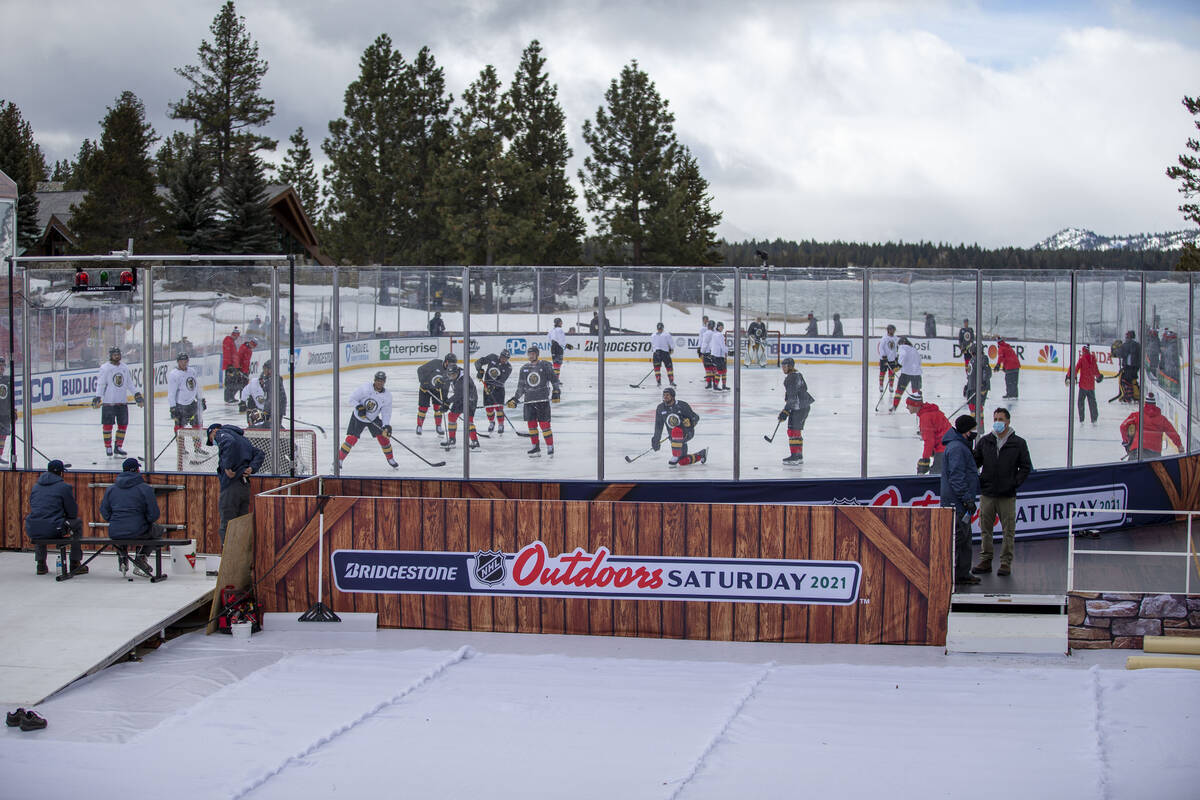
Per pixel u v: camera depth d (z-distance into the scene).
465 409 14.70
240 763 8.10
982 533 12.62
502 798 7.39
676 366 14.38
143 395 15.40
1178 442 15.38
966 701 9.70
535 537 12.48
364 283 14.84
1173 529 15.25
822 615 12.01
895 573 11.86
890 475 14.38
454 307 14.70
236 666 11.18
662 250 56.53
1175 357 15.23
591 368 14.48
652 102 56.19
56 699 10.02
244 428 15.26
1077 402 14.80
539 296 14.53
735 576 12.15
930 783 7.54
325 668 11.04
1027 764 7.93
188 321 15.27
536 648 11.95
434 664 11.13
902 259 139.88
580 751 8.38
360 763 8.14
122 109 47.00
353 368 14.94
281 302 15.16
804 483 14.26
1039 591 11.90
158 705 9.87
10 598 12.73
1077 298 14.71
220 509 14.07
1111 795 7.23
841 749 8.32
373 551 12.75
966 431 12.30
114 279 15.25
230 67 65.62
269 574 12.89
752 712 9.41
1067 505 14.76
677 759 8.15
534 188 54.72
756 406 14.34
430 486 14.77
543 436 14.60
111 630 11.57
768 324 14.26
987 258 141.00
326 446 15.11
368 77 60.25
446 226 54.50
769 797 7.33
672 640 12.25
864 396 14.29
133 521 13.55
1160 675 10.40
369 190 60.16
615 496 14.48
